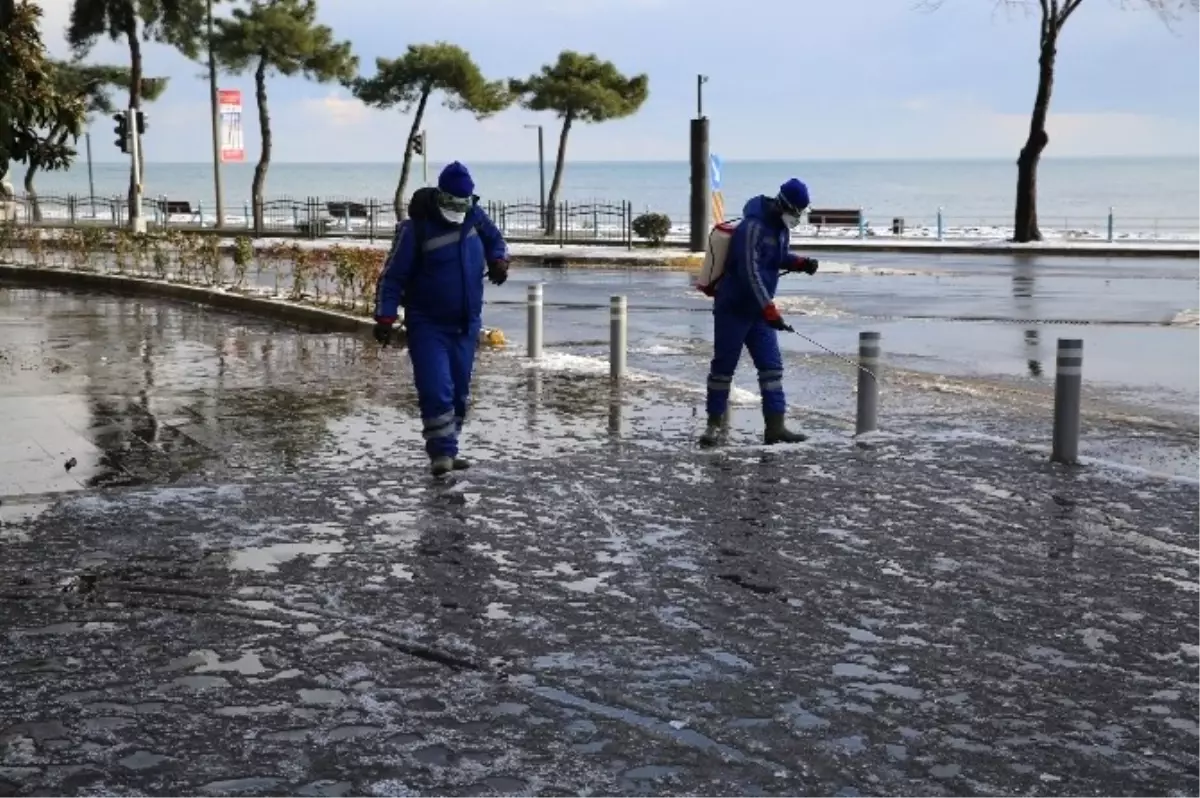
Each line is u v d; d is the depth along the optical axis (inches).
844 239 1764.3
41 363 595.2
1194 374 593.0
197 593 250.8
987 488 340.5
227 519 305.6
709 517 309.1
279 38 2032.5
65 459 386.3
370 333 714.2
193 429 435.8
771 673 210.2
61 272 1081.4
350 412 470.3
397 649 221.1
